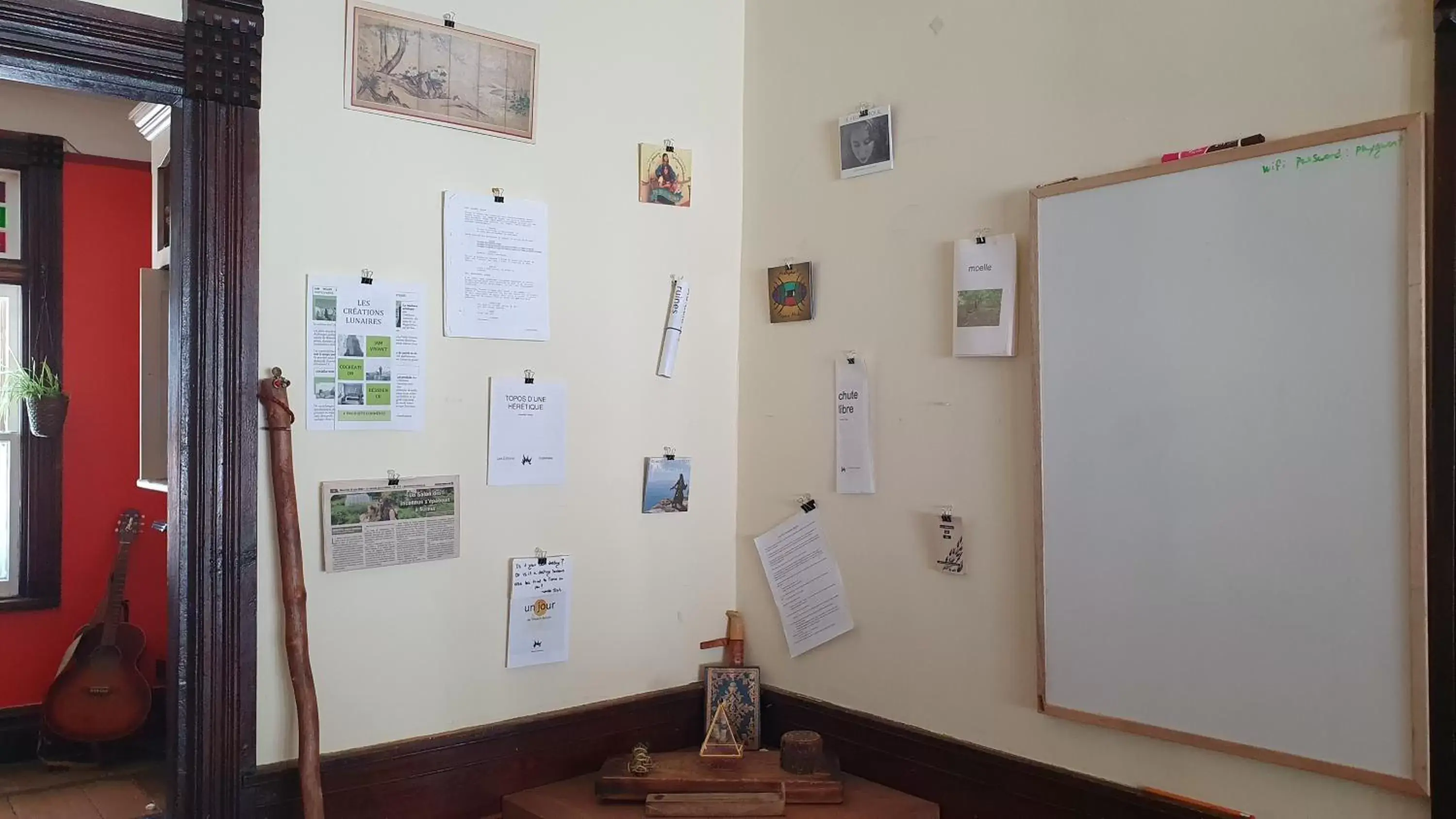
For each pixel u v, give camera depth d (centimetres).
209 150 171
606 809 196
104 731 364
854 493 219
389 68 191
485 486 204
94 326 393
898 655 211
